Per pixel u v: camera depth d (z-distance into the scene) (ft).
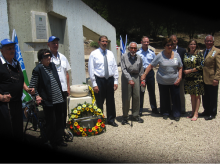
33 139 13.17
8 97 10.14
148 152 11.63
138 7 87.51
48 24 18.78
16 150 11.23
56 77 11.77
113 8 88.22
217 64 15.61
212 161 10.58
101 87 15.21
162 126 15.39
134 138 13.47
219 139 13.05
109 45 30.81
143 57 18.66
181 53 17.29
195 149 11.87
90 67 14.96
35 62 17.80
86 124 14.56
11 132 10.74
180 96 18.24
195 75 16.43
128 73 15.34
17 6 16.15
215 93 16.29
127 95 15.71
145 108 20.26
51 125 11.70
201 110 18.94
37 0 17.66
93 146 12.44
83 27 24.47
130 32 100.94
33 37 17.31
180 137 13.47
